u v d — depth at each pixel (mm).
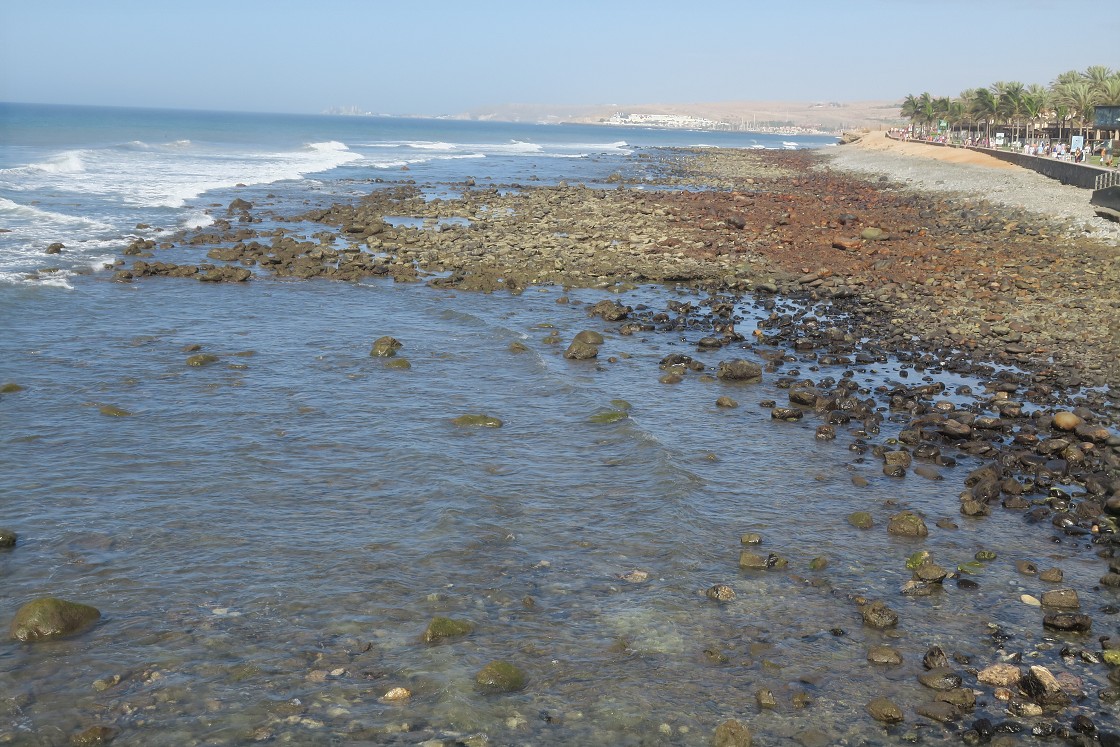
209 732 7242
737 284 27875
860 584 10094
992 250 33594
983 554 10820
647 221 41250
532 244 33594
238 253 29875
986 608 9594
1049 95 101938
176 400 15680
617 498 12312
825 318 23812
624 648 8633
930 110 139625
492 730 7371
